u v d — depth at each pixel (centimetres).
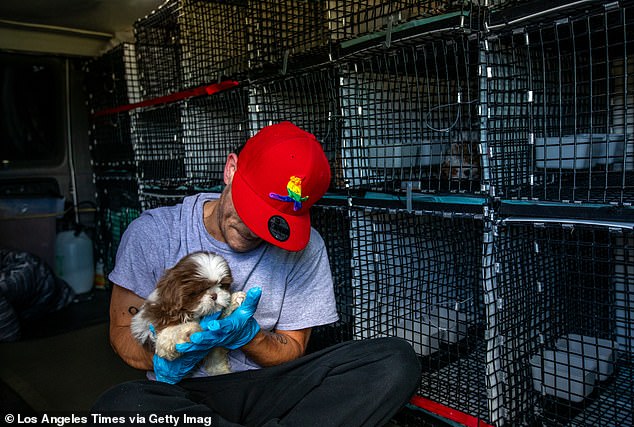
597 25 164
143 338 137
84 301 411
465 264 201
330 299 171
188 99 305
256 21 253
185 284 130
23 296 347
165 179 342
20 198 407
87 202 454
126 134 392
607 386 194
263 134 150
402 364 146
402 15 210
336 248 238
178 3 291
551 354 200
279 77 238
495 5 164
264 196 140
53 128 443
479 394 187
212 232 159
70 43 425
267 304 160
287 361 156
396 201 196
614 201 142
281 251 163
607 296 222
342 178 221
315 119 231
